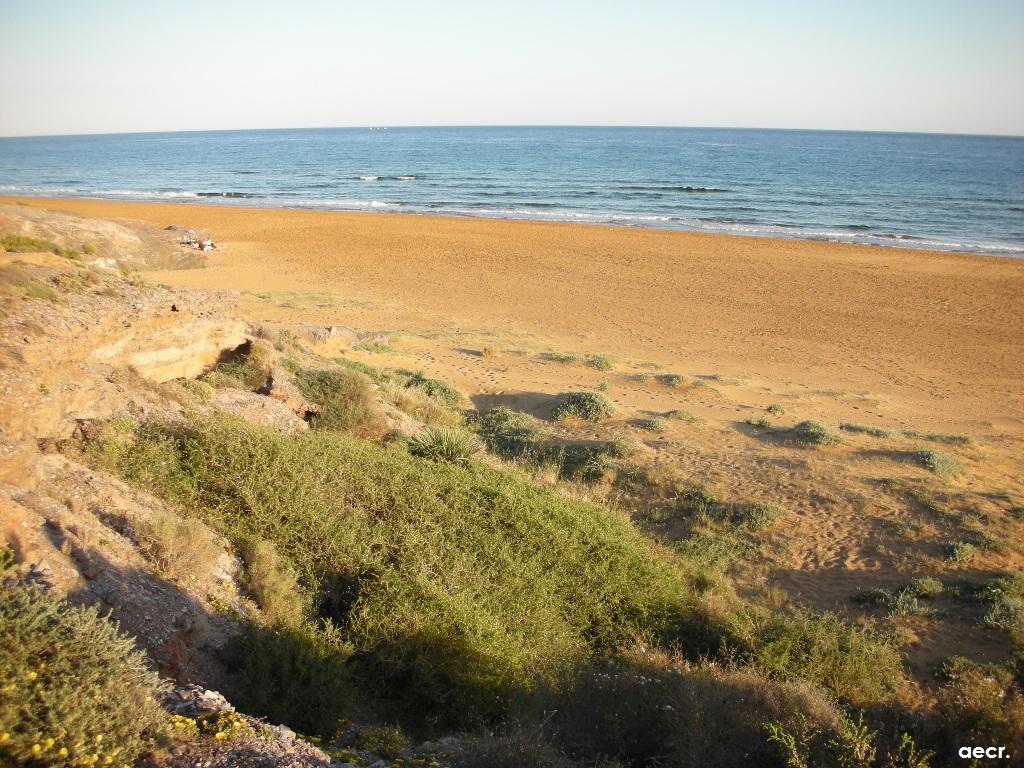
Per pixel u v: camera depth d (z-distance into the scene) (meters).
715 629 7.77
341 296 31.12
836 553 10.16
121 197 71.88
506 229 48.88
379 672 5.95
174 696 4.41
